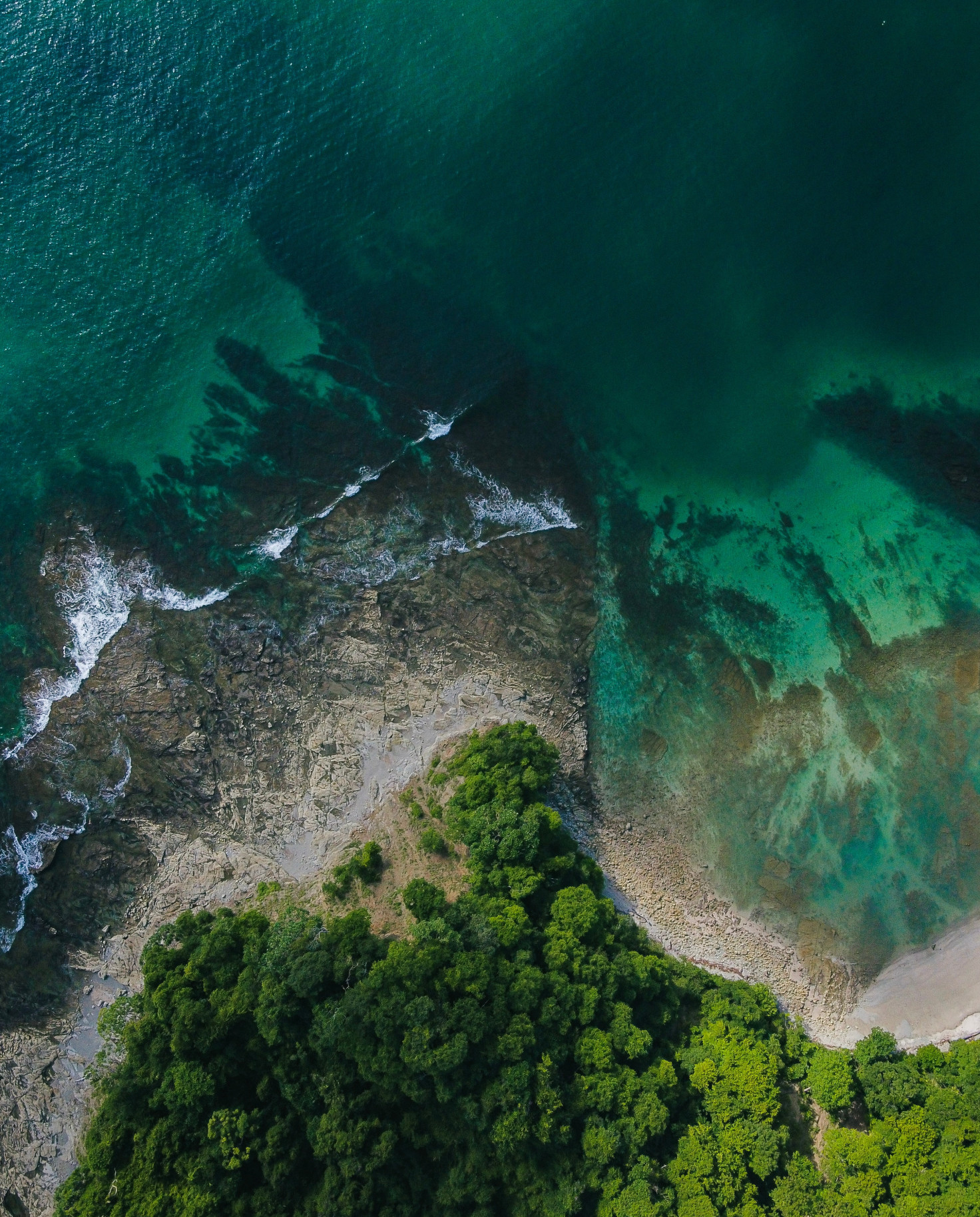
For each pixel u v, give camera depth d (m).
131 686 54.44
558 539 56.66
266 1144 42.25
